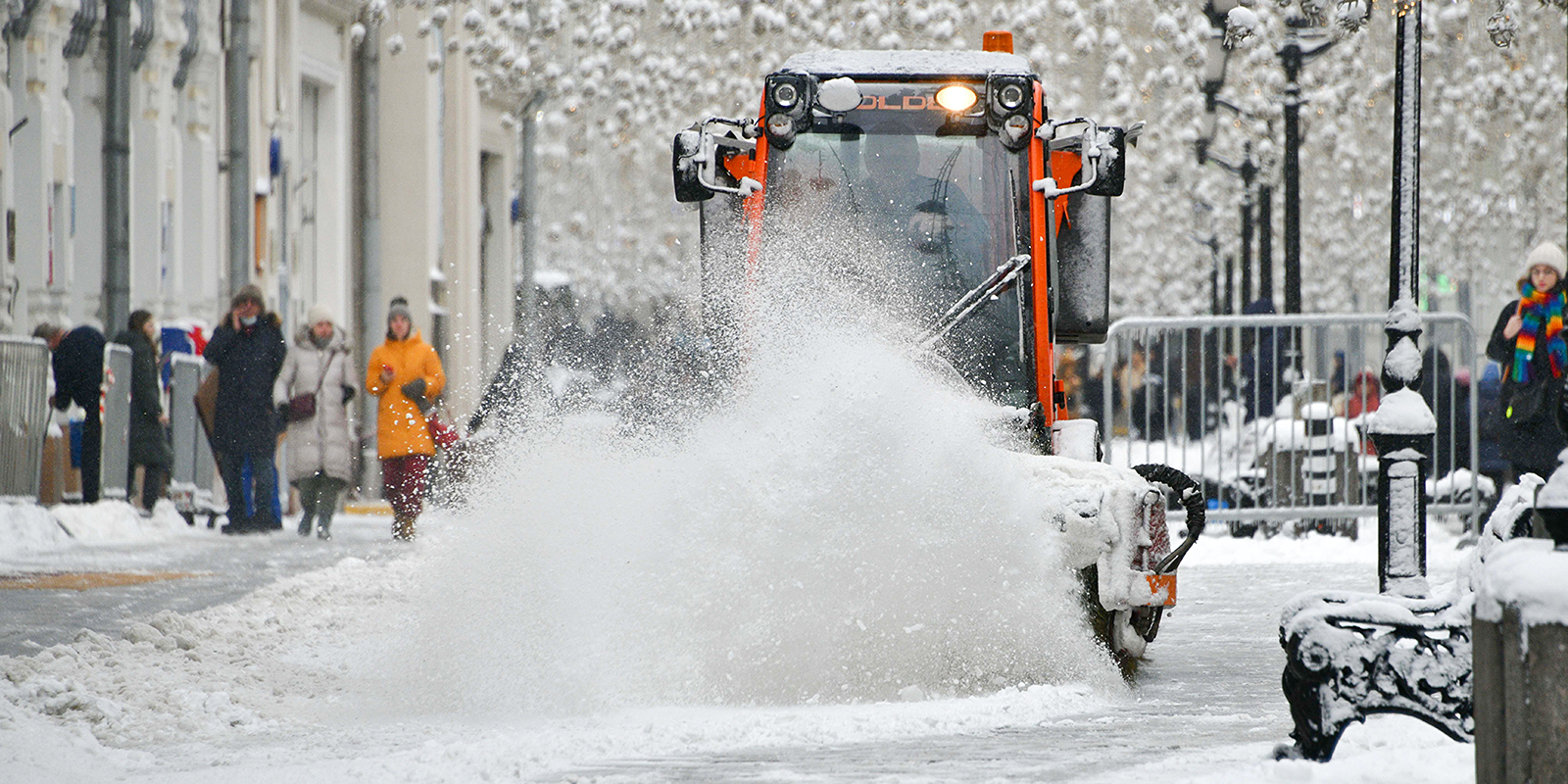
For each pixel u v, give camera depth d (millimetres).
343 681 27875
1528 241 125688
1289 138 65688
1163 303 141750
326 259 105812
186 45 89625
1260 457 53750
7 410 58375
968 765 18281
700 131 33844
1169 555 28688
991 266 33031
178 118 90875
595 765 18938
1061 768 17891
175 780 19281
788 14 77000
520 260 127312
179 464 70125
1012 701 23656
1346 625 17344
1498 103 88062
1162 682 27359
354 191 109500
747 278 33156
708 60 85562
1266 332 53906
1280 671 28641
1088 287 34844
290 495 81625
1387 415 29469
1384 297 129750
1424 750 17141
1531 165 117875
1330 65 81875
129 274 81750
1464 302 134625
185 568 48750
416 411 63031
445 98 116938
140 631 30828
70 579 44656
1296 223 65562
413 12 109125
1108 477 26719
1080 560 26406
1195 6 73188
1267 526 54406
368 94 109625
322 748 22016
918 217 33219
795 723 21766
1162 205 132500
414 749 21312
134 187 86000
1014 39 75500
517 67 76875
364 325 109312
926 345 32719
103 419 63656
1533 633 13820
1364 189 120625
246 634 32406
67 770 20344
